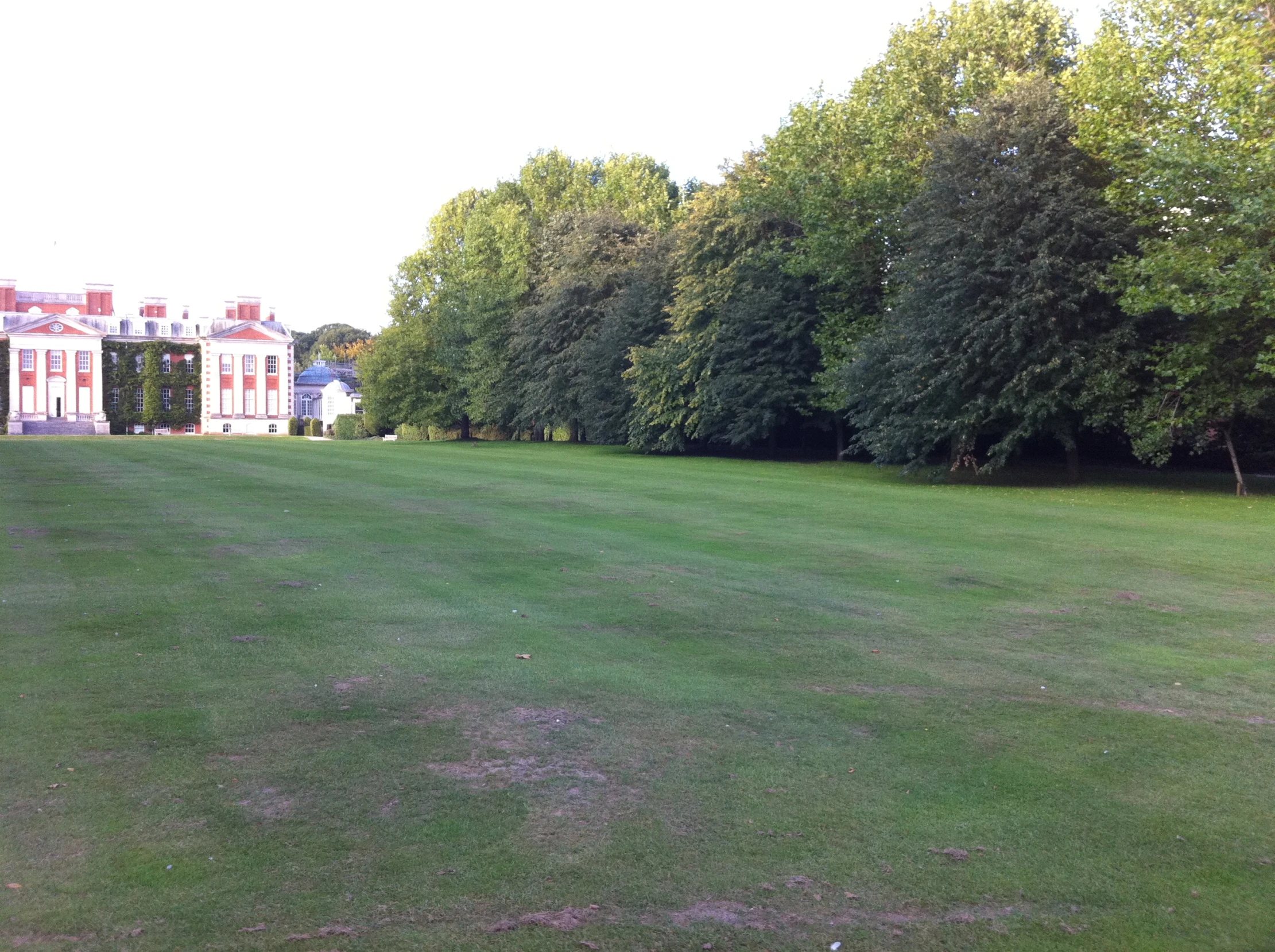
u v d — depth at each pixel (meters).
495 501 19.34
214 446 42.94
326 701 6.37
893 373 28.09
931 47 33.00
